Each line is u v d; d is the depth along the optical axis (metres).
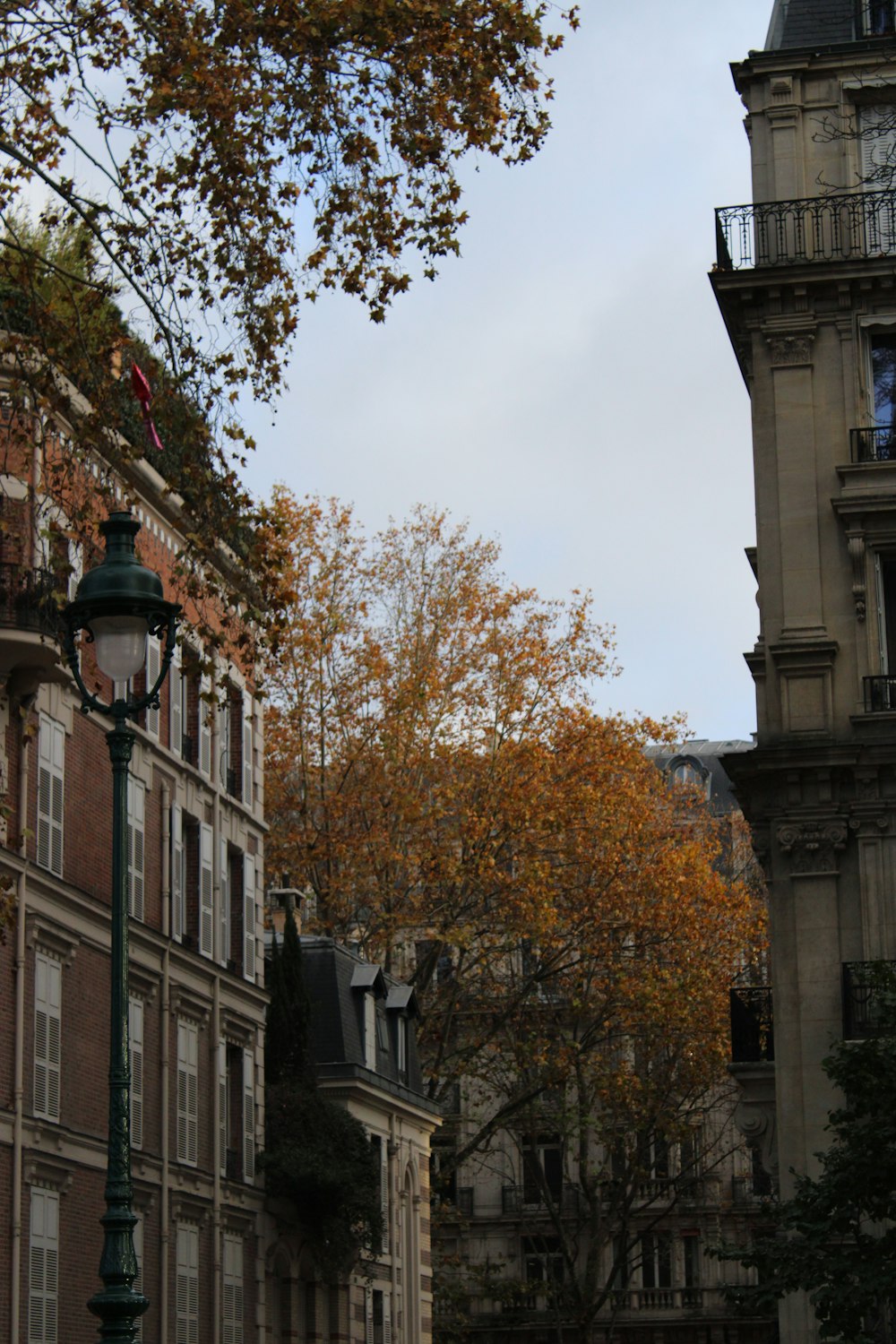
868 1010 32.16
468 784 58.72
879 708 33.62
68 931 35.81
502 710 60.47
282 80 21.05
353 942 61.56
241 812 46.75
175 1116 40.75
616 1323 78.62
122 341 22.66
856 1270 27.03
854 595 34.09
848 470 34.38
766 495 34.81
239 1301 43.72
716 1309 77.94
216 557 23.98
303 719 61.12
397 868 59.31
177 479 23.47
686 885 59.69
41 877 34.38
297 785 60.84
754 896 68.00
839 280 34.75
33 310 22.58
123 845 17.64
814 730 33.66
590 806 58.50
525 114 21.52
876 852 33.16
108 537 18.61
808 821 33.44
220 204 21.27
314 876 60.31
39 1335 33.53
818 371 35.03
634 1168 65.06
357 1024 52.66
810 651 33.88
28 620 33.06
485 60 21.05
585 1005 61.16
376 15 20.53
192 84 20.44
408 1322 55.22
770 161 36.00
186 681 44.06
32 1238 33.59
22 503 33.34
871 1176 27.56
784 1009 33.09
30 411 23.25
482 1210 80.75
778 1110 32.81
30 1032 34.03
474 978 60.19
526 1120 64.19
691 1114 64.75
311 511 62.16
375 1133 52.91
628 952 61.97
